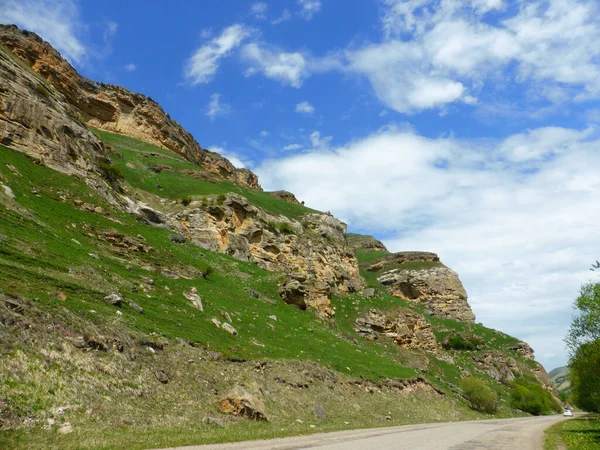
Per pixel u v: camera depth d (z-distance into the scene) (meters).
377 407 46.34
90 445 15.01
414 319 99.31
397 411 48.47
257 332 50.78
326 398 39.78
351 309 96.88
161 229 74.94
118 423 19.09
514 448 21.89
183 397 25.66
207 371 30.73
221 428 23.00
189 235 82.69
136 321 31.88
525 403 98.69
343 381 47.38
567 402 143.62
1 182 42.84
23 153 53.78
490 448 21.20
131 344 27.19
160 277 49.69
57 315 23.48
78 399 19.16
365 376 53.12
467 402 77.81
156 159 129.88
